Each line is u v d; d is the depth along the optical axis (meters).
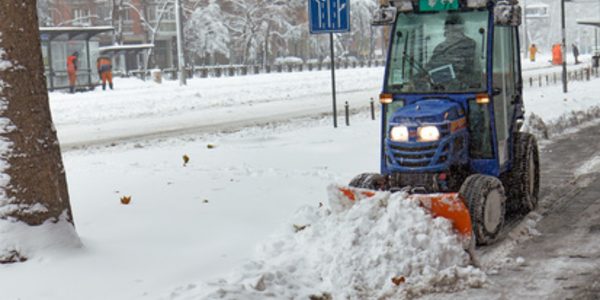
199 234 7.98
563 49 27.30
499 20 7.96
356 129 18.31
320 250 7.01
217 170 12.29
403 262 6.65
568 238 8.04
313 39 78.44
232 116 23.73
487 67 8.09
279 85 38.91
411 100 8.34
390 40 8.57
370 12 82.19
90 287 6.36
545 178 11.52
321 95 32.41
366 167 12.37
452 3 8.23
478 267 7.06
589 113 19.66
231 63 74.00
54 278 6.51
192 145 16.42
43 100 7.13
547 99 24.27
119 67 62.12
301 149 14.87
